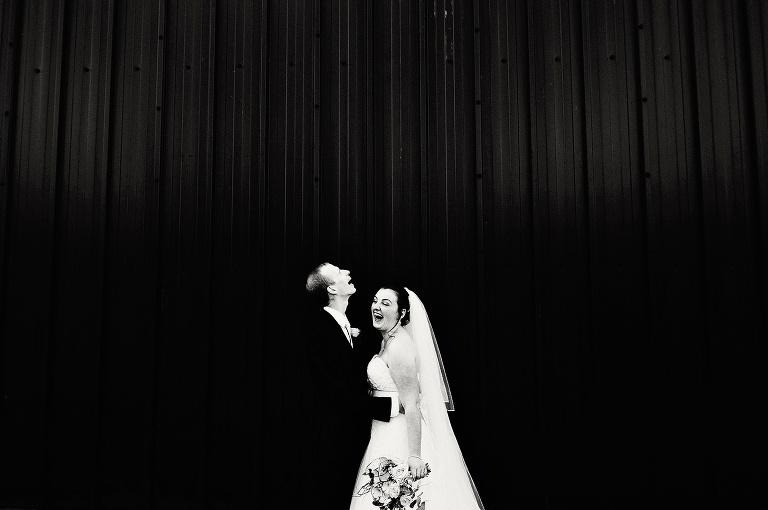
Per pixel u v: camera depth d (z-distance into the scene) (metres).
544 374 3.19
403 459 2.62
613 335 3.18
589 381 3.16
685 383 3.12
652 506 3.06
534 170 3.32
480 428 3.18
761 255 3.14
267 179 3.42
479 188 3.33
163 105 3.50
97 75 3.52
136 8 3.55
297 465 3.21
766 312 3.11
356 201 3.38
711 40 3.30
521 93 3.38
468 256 3.30
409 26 3.47
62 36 3.55
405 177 3.38
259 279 3.34
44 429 3.31
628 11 3.38
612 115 3.32
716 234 3.18
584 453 3.12
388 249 3.33
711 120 3.25
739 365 3.10
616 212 3.26
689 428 3.09
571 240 3.26
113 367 3.34
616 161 3.29
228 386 3.29
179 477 3.25
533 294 3.25
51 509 3.27
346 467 2.79
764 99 3.22
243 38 3.51
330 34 3.49
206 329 3.32
